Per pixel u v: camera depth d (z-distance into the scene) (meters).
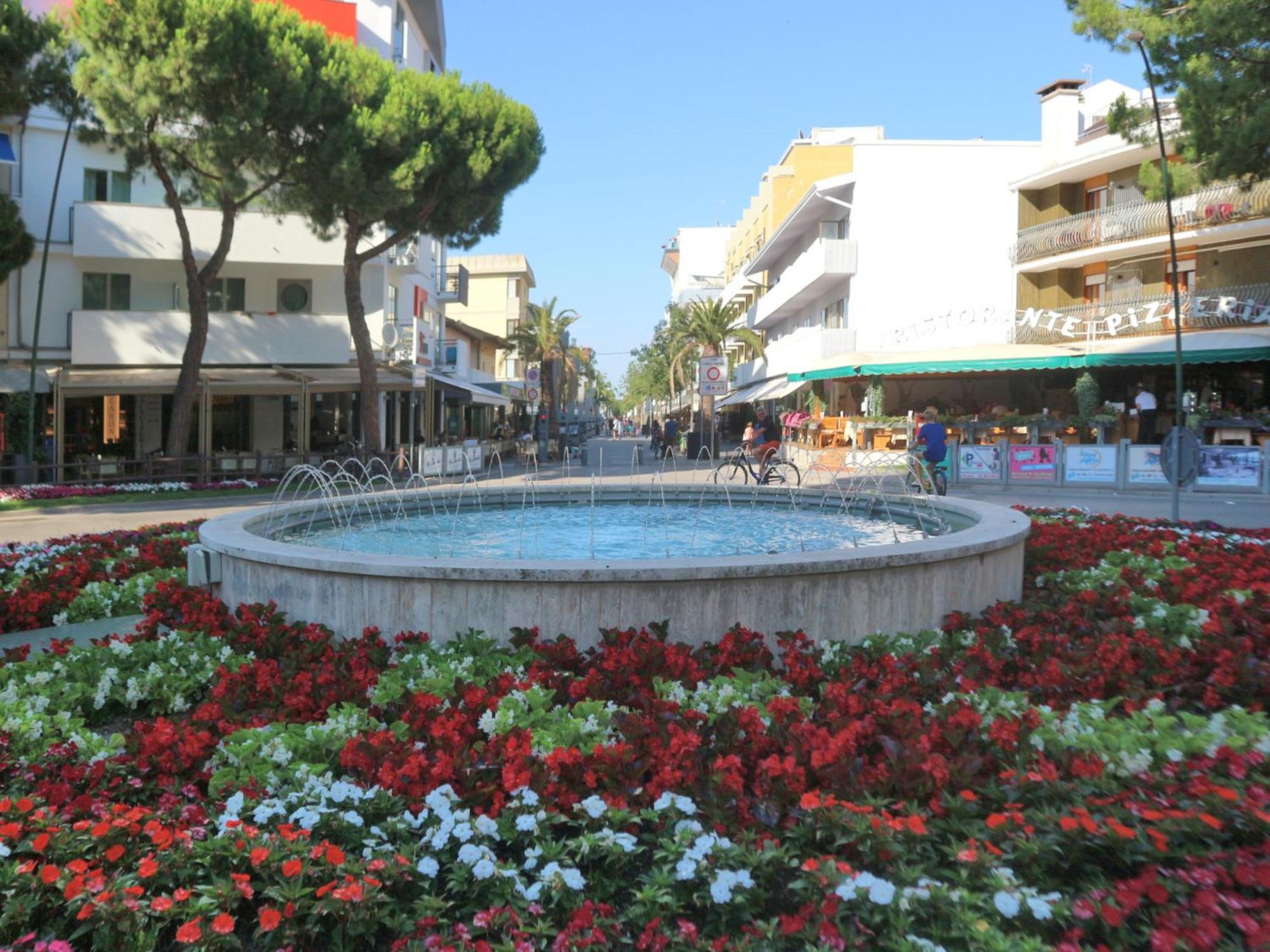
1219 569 8.57
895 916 2.93
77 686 5.41
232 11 23.52
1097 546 9.78
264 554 6.75
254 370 32.59
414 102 26.88
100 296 33.03
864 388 38.66
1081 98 37.50
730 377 67.50
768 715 4.65
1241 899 2.94
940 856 3.38
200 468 27.42
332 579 6.39
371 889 3.11
